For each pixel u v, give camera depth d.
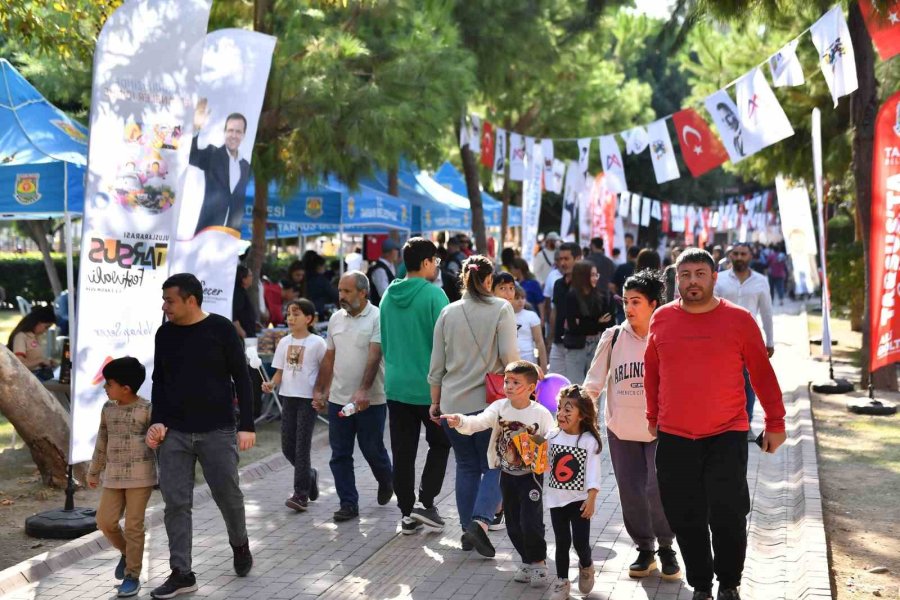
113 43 7.43
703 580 5.64
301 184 14.18
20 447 10.77
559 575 5.98
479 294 6.88
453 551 7.07
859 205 14.42
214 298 9.38
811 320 29.45
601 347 6.44
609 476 9.55
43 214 10.91
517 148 15.70
